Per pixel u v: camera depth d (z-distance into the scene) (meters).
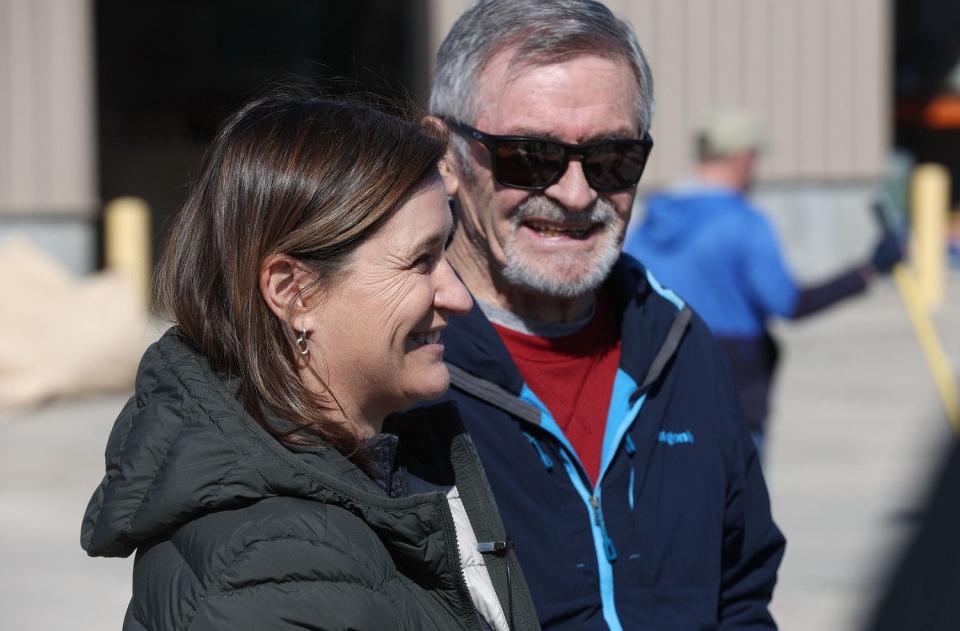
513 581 4.09
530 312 5.12
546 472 4.74
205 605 3.15
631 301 5.08
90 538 3.46
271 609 3.16
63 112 22.56
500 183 4.96
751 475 5.32
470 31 5.05
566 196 4.91
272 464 3.33
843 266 28.72
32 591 10.85
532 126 4.91
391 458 3.85
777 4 27.64
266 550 3.21
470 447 4.17
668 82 26.58
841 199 28.66
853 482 14.31
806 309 9.54
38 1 22.31
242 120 3.66
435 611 3.61
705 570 4.89
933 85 36.59
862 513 13.13
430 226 3.62
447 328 4.76
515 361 5.06
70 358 18.22
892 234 9.85
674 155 26.64
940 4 36.94
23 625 10.11
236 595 3.16
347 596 3.25
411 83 26.02
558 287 4.97
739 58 27.27
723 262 9.41
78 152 22.73
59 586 10.99
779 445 16.02
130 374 18.81
